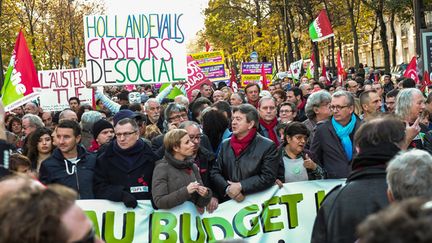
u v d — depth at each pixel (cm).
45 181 615
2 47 3559
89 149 792
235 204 612
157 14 1073
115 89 3161
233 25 4366
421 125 681
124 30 1066
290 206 621
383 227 175
